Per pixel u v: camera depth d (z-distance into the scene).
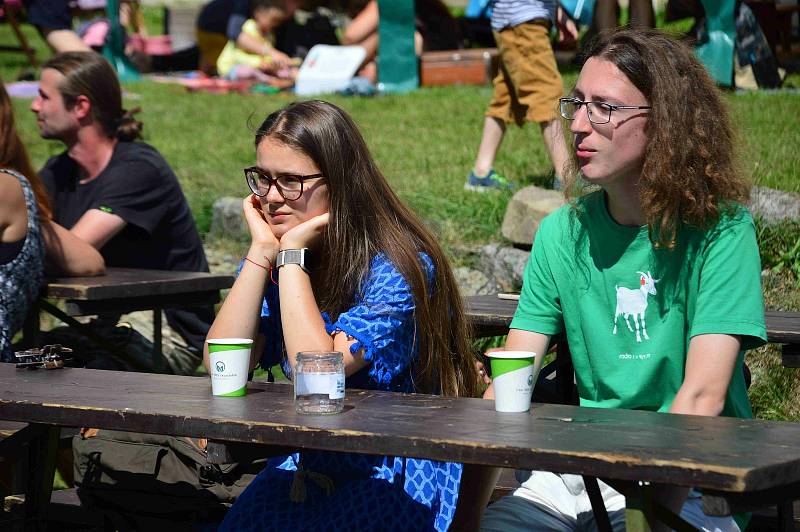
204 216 20.91
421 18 36.50
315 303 8.73
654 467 5.92
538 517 8.30
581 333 8.76
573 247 8.73
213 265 19.80
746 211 8.35
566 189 9.01
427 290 8.81
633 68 8.22
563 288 8.79
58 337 14.57
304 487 8.35
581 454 6.11
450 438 6.53
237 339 8.27
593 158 8.34
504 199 19.02
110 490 10.45
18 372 9.32
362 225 8.87
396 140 25.53
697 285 8.27
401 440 6.60
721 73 26.06
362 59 34.91
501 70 19.80
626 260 8.45
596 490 7.18
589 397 8.79
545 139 19.16
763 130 21.14
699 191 8.11
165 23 44.41
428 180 21.09
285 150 8.84
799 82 28.05
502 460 6.32
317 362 7.37
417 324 8.77
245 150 25.92
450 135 25.81
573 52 30.78
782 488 6.31
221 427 7.13
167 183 15.34
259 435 7.01
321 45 36.88
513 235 17.41
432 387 9.04
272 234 9.22
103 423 7.55
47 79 14.78
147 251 15.48
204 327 15.86
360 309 8.55
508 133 25.31
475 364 9.46
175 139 27.81
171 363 15.61
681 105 8.13
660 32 8.46
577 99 8.46
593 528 8.16
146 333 16.36
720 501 5.87
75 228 14.78
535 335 9.01
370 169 9.01
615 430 6.82
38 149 27.38
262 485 8.75
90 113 14.94
